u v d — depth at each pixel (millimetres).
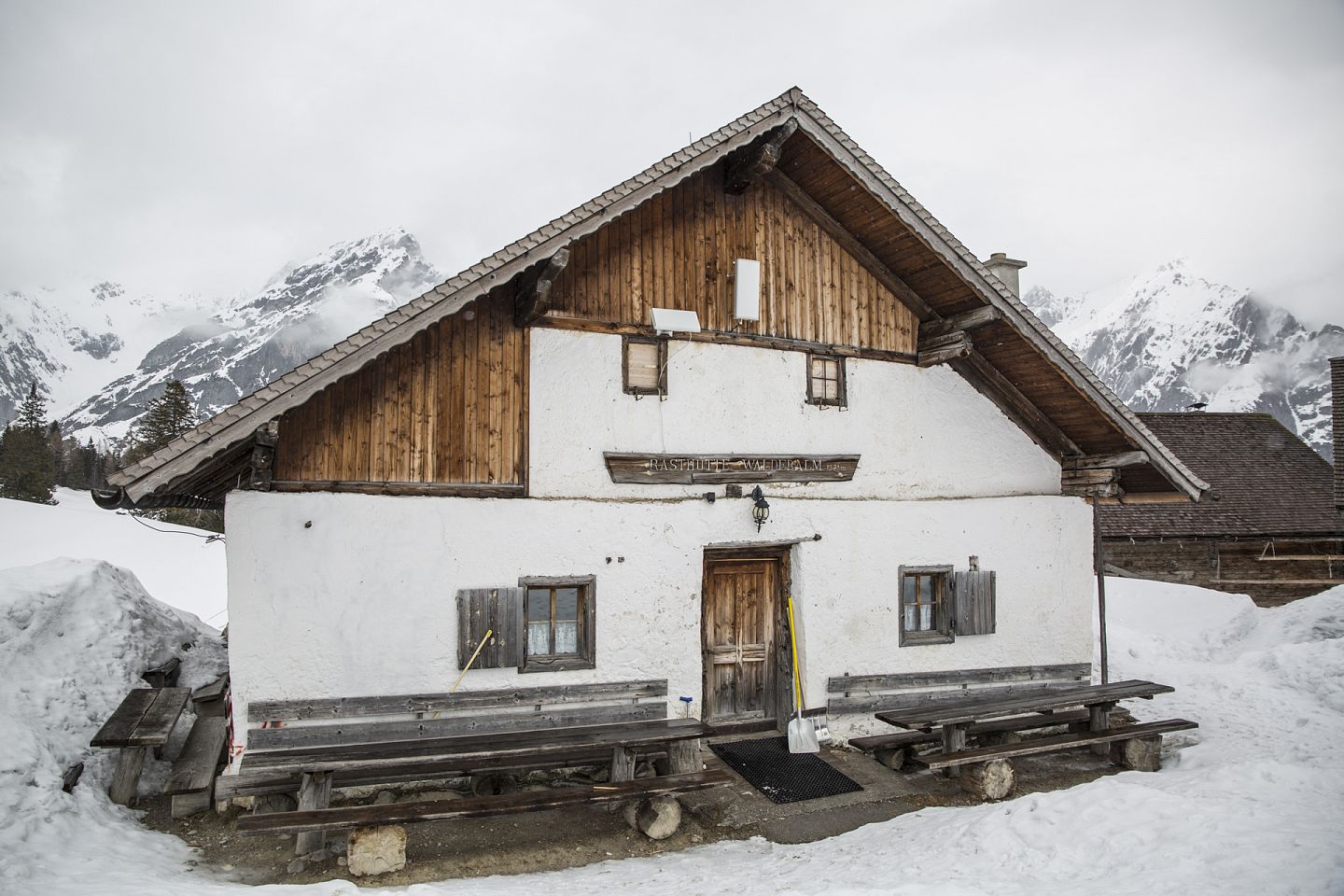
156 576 27812
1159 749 9805
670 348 9734
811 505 10211
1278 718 11039
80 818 7047
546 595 9133
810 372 10500
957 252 9797
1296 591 20562
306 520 8094
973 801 8594
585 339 9352
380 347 7570
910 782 9156
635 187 8414
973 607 10914
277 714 7918
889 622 10531
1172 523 21094
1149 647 15148
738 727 10188
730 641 10258
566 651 9180
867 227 10414
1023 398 11555
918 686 10617
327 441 8281
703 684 10070
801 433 10336
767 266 10320
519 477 8984
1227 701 11859
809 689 10094
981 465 11344
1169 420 25266
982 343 11078
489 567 8695
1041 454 11727
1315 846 5402
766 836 7809
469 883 6461
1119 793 6859
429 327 8492
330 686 8102
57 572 10484
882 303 10961
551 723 8859
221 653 11898
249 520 7938
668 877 6582
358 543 8258
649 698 9266
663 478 9578
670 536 9508
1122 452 11164
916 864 6434
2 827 6422
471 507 8664
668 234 9812
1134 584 18562
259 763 6914
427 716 8398
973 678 10891
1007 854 6336
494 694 8633
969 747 9766
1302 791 6781
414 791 8305
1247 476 23125
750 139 8922
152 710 8422
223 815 7793
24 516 34375
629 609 9258
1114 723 11125
